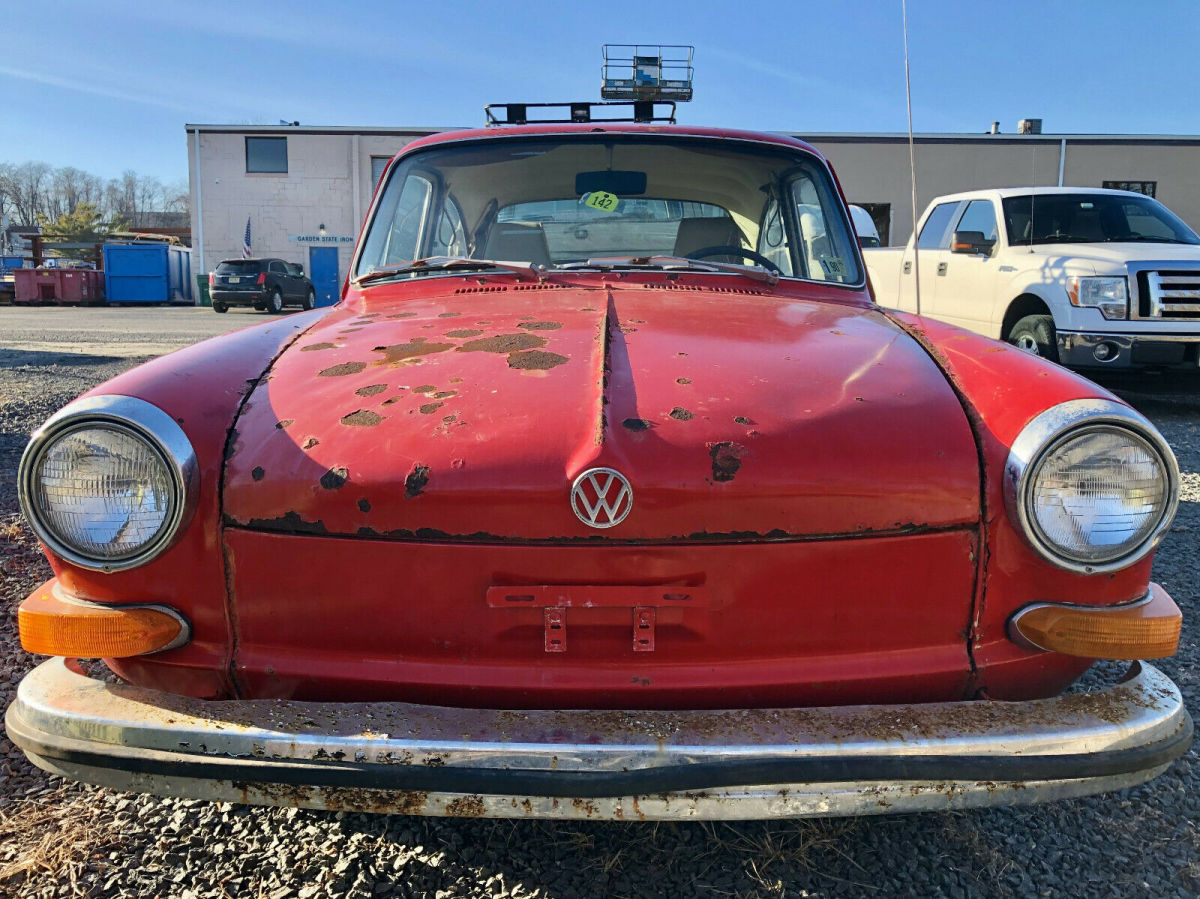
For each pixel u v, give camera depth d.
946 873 1.74
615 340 1.80
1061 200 7.42
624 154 2.76
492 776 1.34
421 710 1.43
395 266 2.56
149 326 16.45
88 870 1.72
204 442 1.51
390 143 29.05
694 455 1.44
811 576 1.47
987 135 26.67
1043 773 1.39
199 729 1.40
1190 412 7.27
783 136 2.83
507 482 1.43
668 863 1.76
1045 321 6.77
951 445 1.52
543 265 2.64
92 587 1.51
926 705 1.47
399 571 1.46
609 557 1.45
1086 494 1.47
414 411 1.54
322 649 1.51
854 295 2.56
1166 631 1.51
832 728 1.40
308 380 1.69
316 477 1.46
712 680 1.48
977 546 1.51
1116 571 1.50
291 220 29.28
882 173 26.80
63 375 8.29
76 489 1.48
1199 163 27.06
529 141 2.77
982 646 1.53
